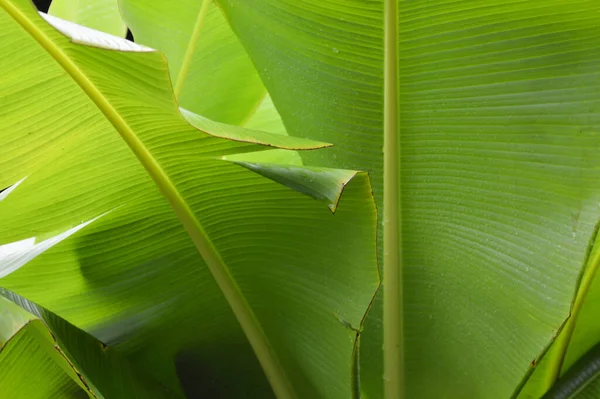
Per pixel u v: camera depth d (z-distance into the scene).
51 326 2.26
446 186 2.37
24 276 2.36
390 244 2.42
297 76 2.38
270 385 2.49
